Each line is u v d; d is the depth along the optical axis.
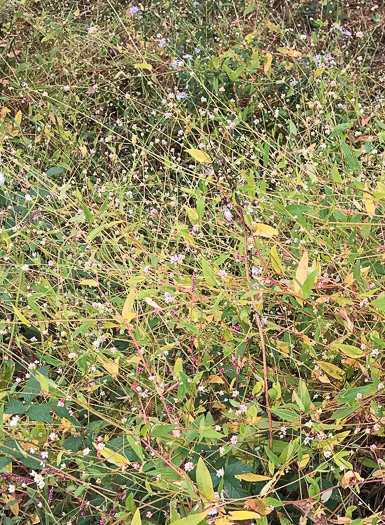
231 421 1.81
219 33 3.87
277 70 3.77
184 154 3.48
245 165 3.13
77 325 2.16
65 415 1.74
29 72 3.71
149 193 2.97
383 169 2.49
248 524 1.54
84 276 2.53
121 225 2.45
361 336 1.84
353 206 2.23
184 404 1.73
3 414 1.63
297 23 4.69
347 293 1.99
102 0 4.68
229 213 2.39
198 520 1.17
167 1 4.38
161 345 2.10
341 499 1.64
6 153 2.92
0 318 2.36
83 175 3.03
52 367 2.21
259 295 1.87
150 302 1.78
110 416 1.92
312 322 2.00
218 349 2.08
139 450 1.44
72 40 3.95
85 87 3.67
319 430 1.56
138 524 1.22
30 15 3.96
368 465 1.75
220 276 1.91
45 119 3.38
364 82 3.89
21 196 2.64
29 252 2.72
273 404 1.76
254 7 3.93
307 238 2.20
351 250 2.17
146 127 3.52
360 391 1.57
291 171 2.70
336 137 2.91
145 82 3.81
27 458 1.65
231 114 3.42
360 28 4.54
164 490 1.63
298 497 1.77
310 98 3.57
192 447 1.65
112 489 1.75
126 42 4.08
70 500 1.76
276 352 2.10
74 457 1.71
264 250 2.12
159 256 2.23
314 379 1.98
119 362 1.99
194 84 3.64
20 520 1.76
